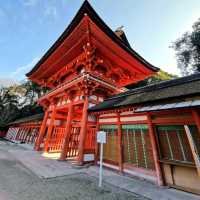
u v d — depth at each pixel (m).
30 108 37.94
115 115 8.13
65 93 10.86
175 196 4.37
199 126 4.45
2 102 36.75
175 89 5.64
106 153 8.27
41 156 10.66
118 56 10.37
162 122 5.68
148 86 8.48
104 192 4.60
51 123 12.88
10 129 33.12
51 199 3.91
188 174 4.82
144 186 5.21
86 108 9.04
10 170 6.71
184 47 26.30
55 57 11.19
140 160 6.39
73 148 10.84
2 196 3.91
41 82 15.88
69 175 6.34
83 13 7.23
